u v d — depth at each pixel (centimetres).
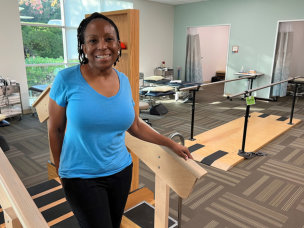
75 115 92
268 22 707
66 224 167
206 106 669
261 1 708
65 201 197
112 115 95
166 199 123
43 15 627
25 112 589
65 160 101
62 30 672
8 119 538
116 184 106
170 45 926
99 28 93
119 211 112
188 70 907
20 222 72
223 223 225
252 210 243
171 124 512
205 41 1047
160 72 875
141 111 603
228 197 263
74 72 94
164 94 587
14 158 353
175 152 109
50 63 660
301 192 274
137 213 183
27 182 291
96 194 100
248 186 284
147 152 122
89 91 93
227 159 340
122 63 196
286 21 679
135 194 209
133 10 181
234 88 802
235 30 772
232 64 796
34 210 72
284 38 696
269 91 736
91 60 95
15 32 549
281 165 335
